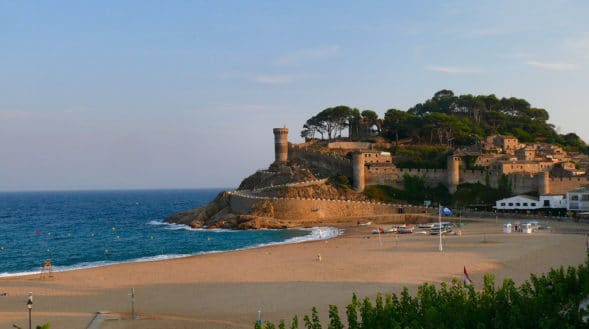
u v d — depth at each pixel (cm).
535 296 3928
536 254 8438
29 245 13812
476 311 3791
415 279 6850
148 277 7644
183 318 5344
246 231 14850
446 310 3791
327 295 6147
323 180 17438
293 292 6369
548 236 10612
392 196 17112
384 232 12862
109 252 11838
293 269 7944
